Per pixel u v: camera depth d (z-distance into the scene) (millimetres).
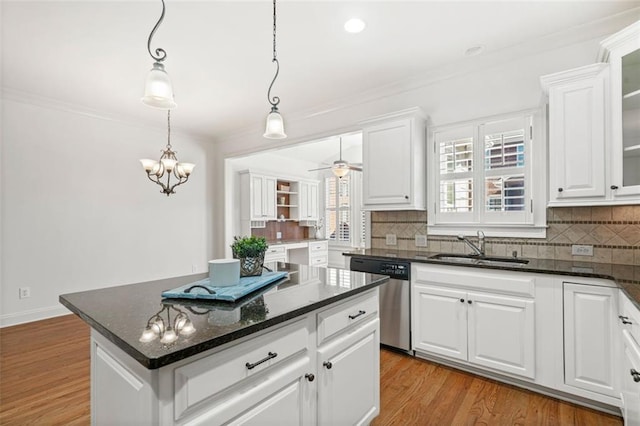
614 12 2174
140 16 2219
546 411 2008
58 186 3893
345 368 1519
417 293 2652
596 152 2051
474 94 2865
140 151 4633
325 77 3172
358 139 6562
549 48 2506
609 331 1871
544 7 2125
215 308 1220
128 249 4488
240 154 5172
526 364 2160
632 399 1534
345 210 7395
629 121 1960
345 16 2223
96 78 3225
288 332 1210
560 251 2484
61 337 3236
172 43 2570
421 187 3023
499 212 2701
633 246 2225
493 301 2279
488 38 2494
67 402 2131
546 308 2088
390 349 2930
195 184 5293
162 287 1582
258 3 2088
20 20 2254
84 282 4082
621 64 1945
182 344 877
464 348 2412
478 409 2039
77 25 2326
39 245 3754
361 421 1630
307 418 1303
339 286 1581
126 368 997
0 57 2795
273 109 1948
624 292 1606
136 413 927
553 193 2203
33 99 3674
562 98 2170
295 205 6996
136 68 3006
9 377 2455
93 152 4180
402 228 3326
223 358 984
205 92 3551
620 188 1951
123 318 1113
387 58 2807
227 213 5457
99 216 4223
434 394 2211
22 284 3637
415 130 2918
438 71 3000
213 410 962
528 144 2568
